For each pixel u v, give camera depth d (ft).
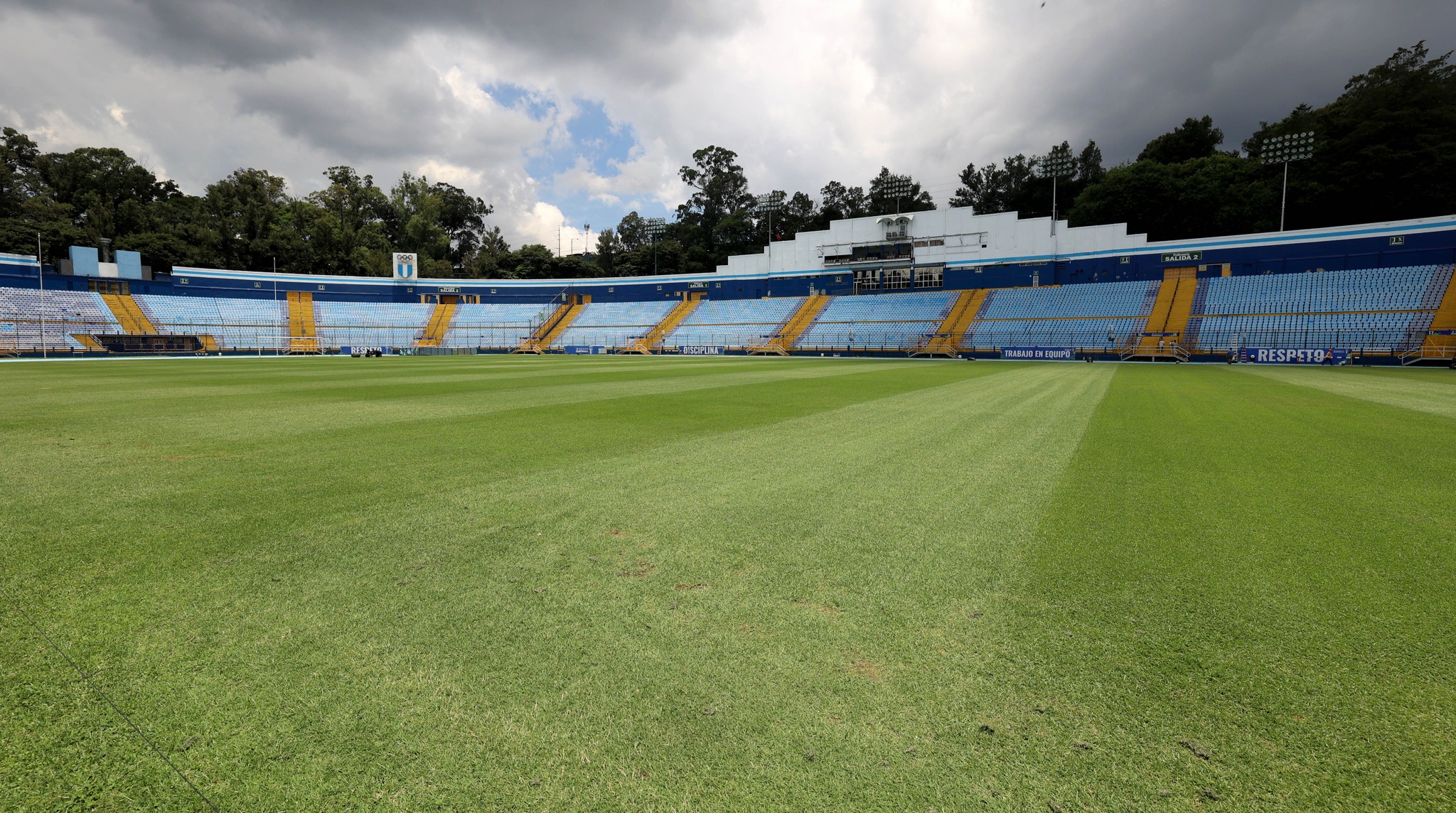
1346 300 124.77
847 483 20.04
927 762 6.94
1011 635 9.82
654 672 8.75
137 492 18.79
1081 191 230.89
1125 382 65.41
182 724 7.60
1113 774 6.75
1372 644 9.49
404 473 21.35
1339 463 23.38
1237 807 6.29
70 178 234.79
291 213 273.75
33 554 13.44
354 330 202.69
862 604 10.97
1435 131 154.40
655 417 36.24
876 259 186.60
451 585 11.82
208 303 192.03
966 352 150.92
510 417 36.19
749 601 11.09
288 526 15.48
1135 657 9.11
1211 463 23.15
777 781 6.66
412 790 6.55
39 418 35.35
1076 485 19.71
